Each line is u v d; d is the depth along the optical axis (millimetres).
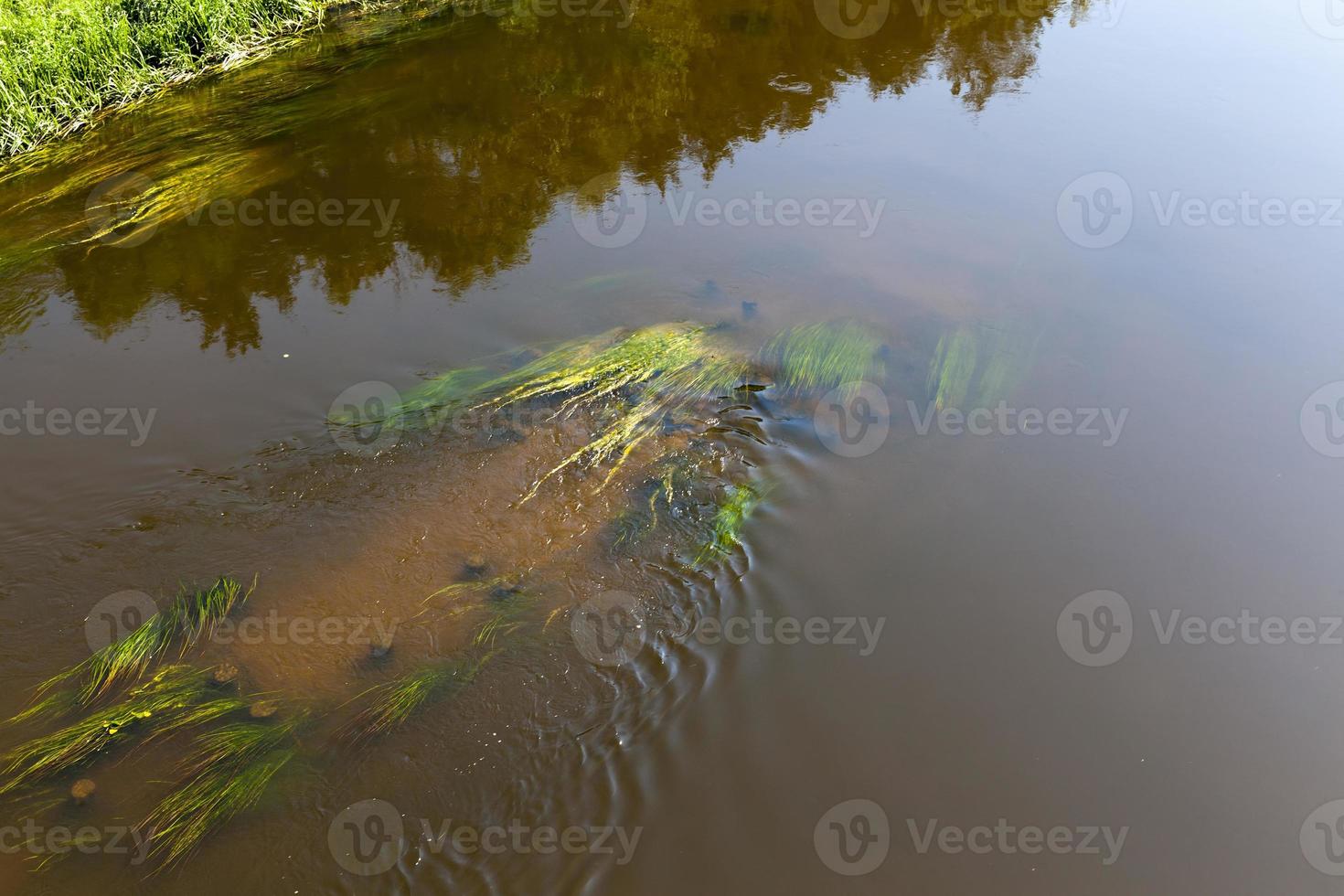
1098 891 3740
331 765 4133
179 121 9648
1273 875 3832
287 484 5715
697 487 5730
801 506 5582
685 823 3936
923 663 4645
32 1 10109
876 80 11195
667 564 5223
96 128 9484
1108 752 4273
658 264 7945
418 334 7023
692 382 6559
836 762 4191
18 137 9008
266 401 6301
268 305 7211
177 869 3727
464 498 5668
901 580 5094
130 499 5535
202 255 7746
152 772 4086
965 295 7488
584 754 4207
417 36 11836
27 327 6844
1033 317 7219
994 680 4566
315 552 5293
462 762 4168
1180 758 4258
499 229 8273
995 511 5520
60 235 7875
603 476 5840
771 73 11281
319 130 9633
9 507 5395
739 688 4512
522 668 4594
